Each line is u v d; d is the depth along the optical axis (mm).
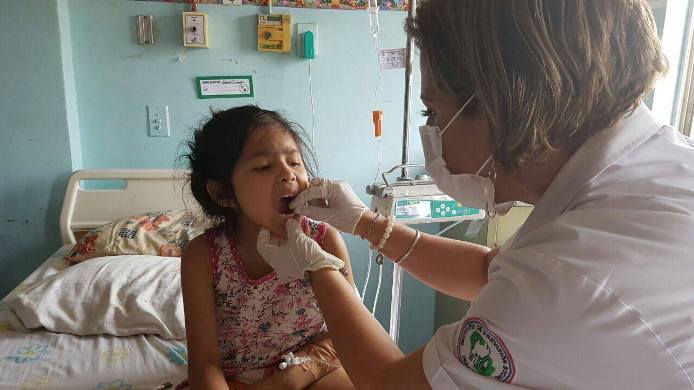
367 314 703
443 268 943
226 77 2041
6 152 1910
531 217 650
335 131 2172
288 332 988
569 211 576
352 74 2129
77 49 1949
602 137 601
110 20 1940
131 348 1302
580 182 595
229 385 937
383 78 2154
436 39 619
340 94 2139
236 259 970
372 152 2219
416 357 600
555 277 489
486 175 708
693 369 468
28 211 1966
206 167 944
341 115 2160
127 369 1206
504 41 549
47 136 1915
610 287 469
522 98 547
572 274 483
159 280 1496
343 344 672
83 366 1208
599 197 562
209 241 988
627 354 468
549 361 489
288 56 2066
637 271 474
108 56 1969
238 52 2033
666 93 1636
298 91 2105
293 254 812
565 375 492
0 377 1146
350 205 929
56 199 1973
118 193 1990
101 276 1478
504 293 525
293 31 2045
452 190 783
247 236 984
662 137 607
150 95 2020
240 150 879
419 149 2244
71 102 1946
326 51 2088
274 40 2012
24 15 1816
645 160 579
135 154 2064
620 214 523
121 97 2010
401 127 2215
